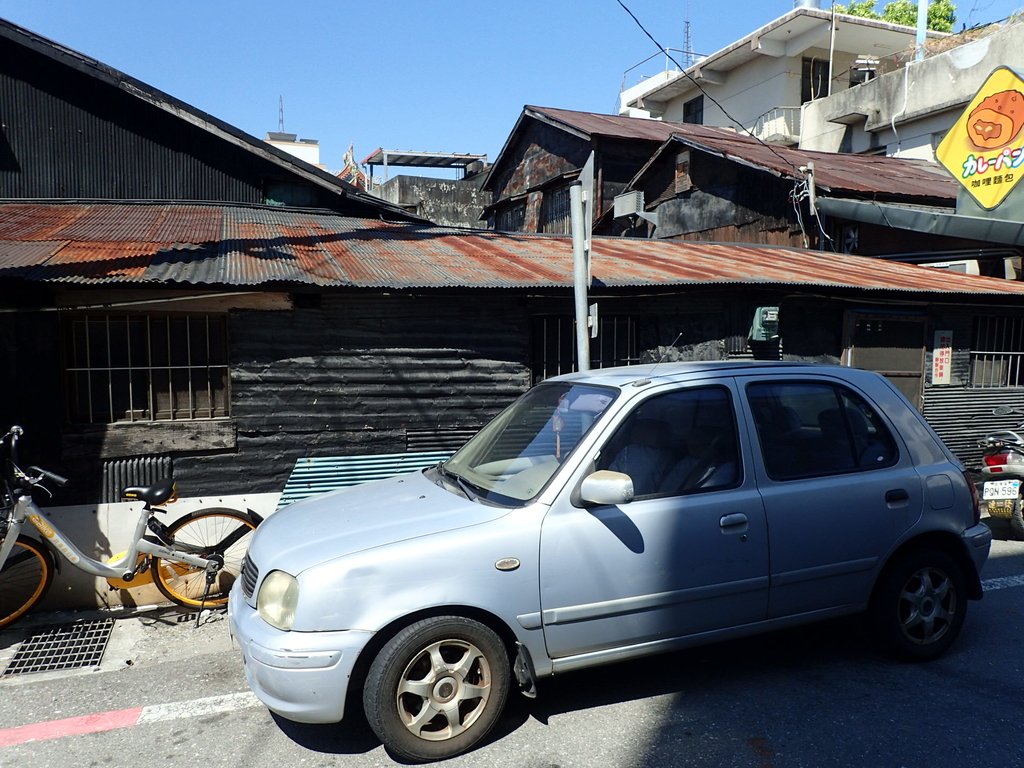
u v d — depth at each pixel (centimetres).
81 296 502
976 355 862
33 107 895
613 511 332
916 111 1867
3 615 485
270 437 555
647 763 308
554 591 320
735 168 1291
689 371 377
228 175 973
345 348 570
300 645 296
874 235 1131
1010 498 661
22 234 625
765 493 360
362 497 382
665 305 696
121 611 504
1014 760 307
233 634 332
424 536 314
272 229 768
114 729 349
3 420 490
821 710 351
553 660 325
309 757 321
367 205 1000
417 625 306
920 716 344
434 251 723
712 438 363
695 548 342
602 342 680
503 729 337
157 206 891
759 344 717
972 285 839
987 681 380
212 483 543
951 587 407
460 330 604
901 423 410
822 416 393
